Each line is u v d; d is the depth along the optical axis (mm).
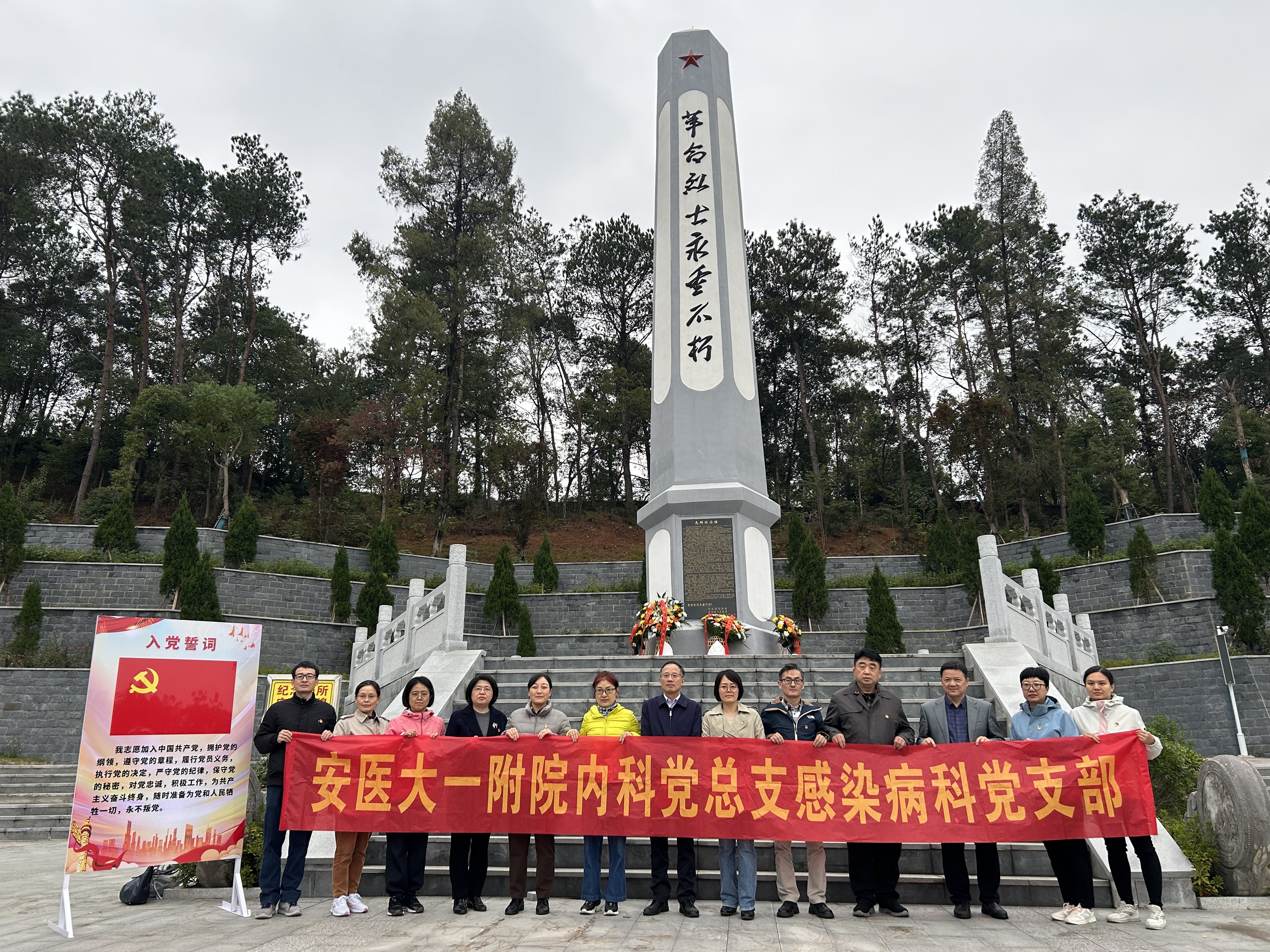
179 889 6898
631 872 6426
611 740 6039
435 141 34281
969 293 34750
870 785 5809
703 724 6281
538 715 6410
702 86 16203
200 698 6223
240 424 29906
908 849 6531
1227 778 6379
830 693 9875
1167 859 6121
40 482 31172
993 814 5652
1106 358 38188
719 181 15633
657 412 15008
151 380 37000
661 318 15344
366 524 30672
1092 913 5480
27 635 18812
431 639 11727
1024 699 8633
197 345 36750
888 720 6082
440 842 6910
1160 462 37500
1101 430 32969
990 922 5512
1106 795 5578
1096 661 12602
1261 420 34812
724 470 13953
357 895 5965
